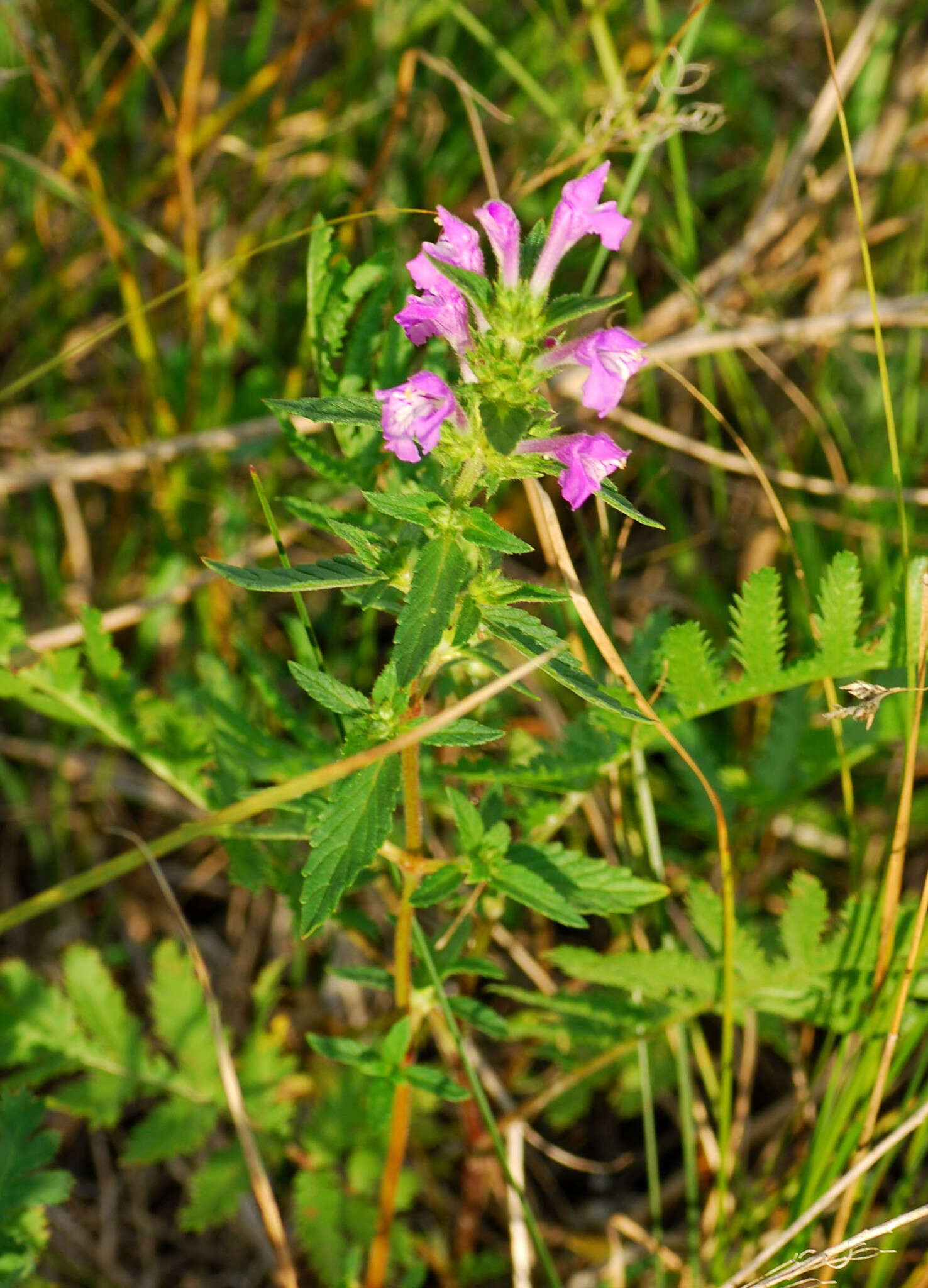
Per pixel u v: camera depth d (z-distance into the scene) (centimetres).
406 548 30
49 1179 34
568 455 29
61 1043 37
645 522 30
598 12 43
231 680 38
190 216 45
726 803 39
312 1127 38
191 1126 37
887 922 34
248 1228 40
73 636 42
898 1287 38
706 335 45
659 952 35
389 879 40
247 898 46
